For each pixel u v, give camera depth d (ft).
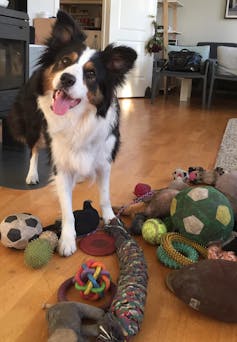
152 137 11.47
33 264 4.33
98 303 3.86
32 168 7.20
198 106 19.39
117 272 4.41
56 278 4.26
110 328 3.10
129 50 5.04
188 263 4.36
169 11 26.00
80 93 4.82
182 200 4.95
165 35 22.35
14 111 7.65
